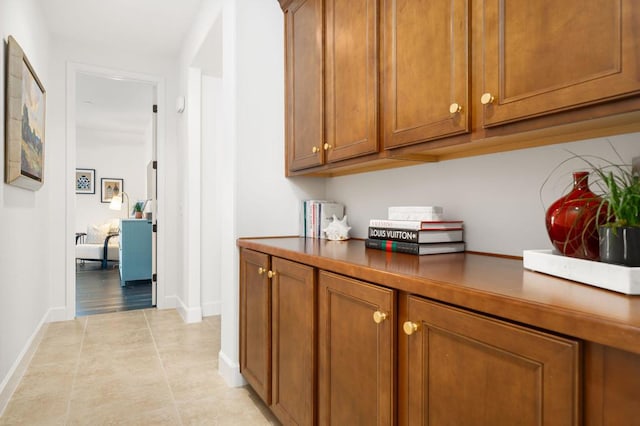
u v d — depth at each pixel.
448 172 1.58
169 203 3.95
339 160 1.72
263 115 2.23
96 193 8.09
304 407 1.42
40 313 2.92
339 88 1.70
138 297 4.41
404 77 1.34
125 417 1.81
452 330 0.81
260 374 1.82
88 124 7.12
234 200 2.15
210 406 1.92
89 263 7.24
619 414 0.54
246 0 2.19
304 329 1.42
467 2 1.09
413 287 0.92
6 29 1.98
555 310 0.61
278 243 1.86
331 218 2.17
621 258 0.73
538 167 1.24
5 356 1.93
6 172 1.94
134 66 3.81
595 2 0.80
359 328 1.13
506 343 0.70
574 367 0.59
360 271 1.11
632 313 0.57
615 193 0.76
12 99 1.98
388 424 1.00
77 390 2.08
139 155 8.48
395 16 1.38
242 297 2.06
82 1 2.90
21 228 2.32
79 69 3.58
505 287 0.79
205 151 3.58
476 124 1.09
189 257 3.42
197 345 2.82
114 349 2.71
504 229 1.35
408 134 1.32
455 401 0.81
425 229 1.38
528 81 0.93
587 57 0.81
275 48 2.27
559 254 0.97
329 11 1.77
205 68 3.44
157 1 2.91
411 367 0.93
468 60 1.10
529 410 0.66
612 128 1.03
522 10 0.95
